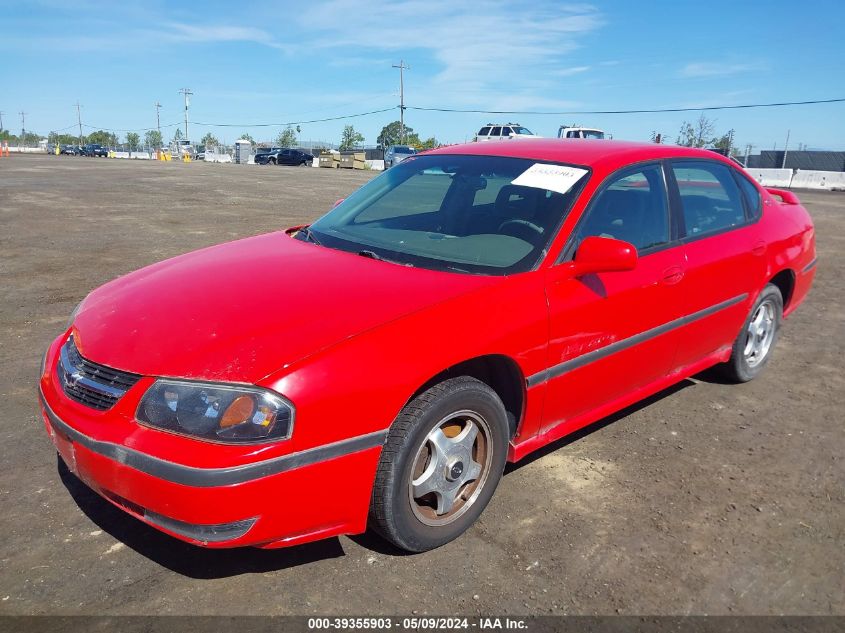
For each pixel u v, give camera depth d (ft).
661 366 12.59
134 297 9.55
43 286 22.62
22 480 10.51
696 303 12.78
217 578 8.52
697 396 15.19
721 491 11.13
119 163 130.52
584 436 12.97
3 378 14.42
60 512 9.73
